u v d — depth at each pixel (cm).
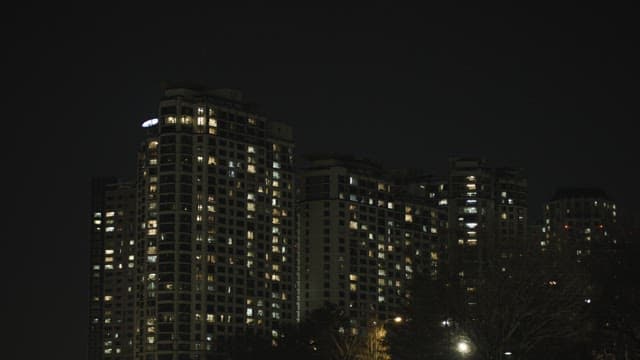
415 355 14438
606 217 12581
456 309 12738
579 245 12381
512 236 12725
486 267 12738
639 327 11606
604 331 11769
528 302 12075
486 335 12225
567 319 12000
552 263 12250
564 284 12088
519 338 12338
